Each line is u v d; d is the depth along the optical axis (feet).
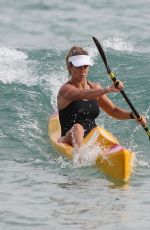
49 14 239.50
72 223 81.35
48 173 102.27
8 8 248.73
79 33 211.61
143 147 116.57
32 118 128.88
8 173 101.76
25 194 92.22
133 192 93.45
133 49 180.45
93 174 101.81
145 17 231.91
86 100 109.91
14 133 121.08
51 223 81.35
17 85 144.25
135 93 140.46
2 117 128.06
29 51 176.76
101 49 106.52
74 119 110.42
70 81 110.42
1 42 198.90
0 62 160.45
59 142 113.60
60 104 111.14
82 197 91.04
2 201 89.15
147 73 152.66
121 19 229.25
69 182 97.91
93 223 81.41
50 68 156.25
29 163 107.24
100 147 105.81
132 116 109.60
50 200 89.71
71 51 109.19
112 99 137.69
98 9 245.65
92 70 155.02
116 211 85.61
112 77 105.40
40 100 137.28
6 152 112.47
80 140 107.86
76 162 105.81
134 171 103.76
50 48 186.09
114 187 95.86
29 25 224.12
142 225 80.79
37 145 116.37
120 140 119.44
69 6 250.98
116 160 100.48
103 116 130.72
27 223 81.30
